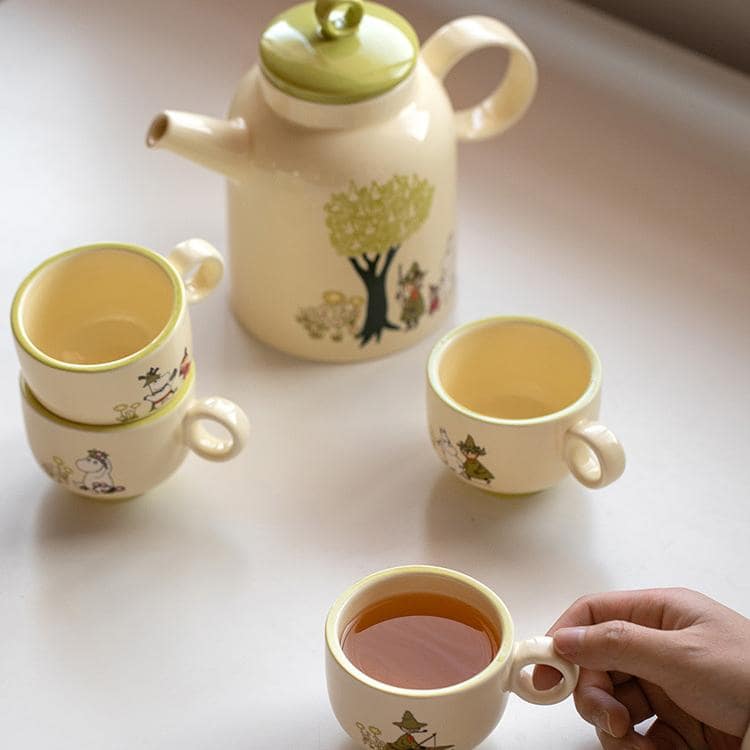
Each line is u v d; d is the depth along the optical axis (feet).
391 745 3.95
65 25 5.42
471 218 4.98
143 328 4.50
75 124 5.17
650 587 4.31
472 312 4.79
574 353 4.44
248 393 4.63
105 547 4.38
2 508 4.44
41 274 4.38
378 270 4.57
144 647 4.22
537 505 4.44
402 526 4.41
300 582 4.32
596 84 5.22
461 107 5.19
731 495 4.45
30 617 4.27
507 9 5.38
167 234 4.93
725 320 4.76
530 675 4.03
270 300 4.64
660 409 4.60
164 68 5.30
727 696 3.94
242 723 4.12
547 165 5.08
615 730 4.02
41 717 4.13
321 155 4.45
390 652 4.00
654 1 5.29
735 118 5.14
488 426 4.29
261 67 4.50
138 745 4.10
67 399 4.24
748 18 5.14
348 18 4.49
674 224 4.94
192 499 4.45
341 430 4.57
